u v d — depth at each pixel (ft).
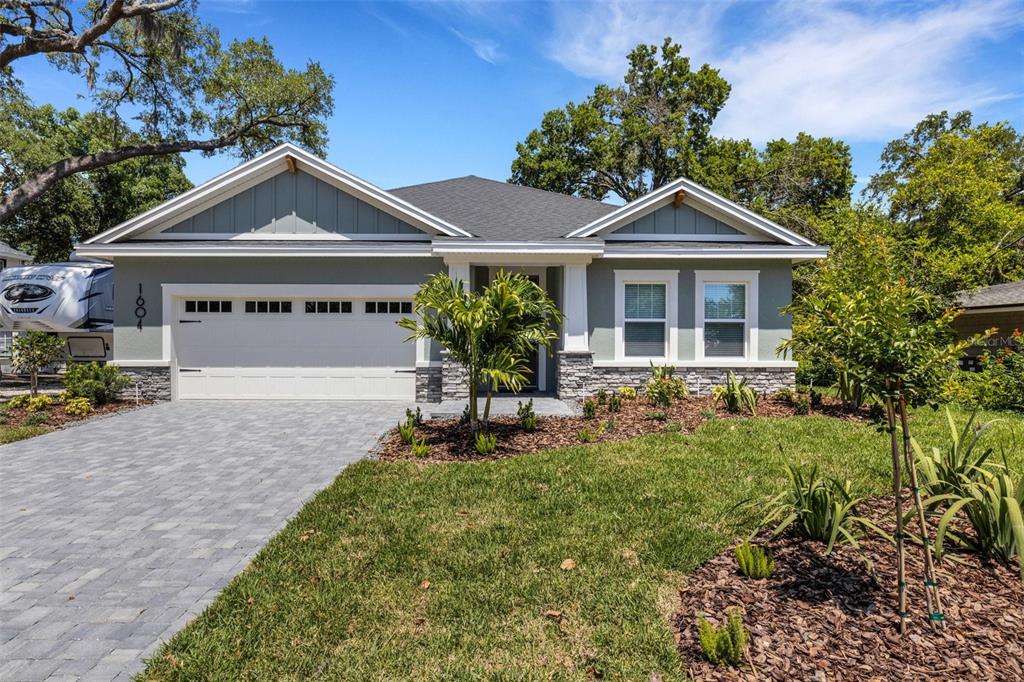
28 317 46.60
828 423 28.35
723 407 33.50
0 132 68.64
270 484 20.36
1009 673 9.00
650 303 40.50
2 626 11.06
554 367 41.16
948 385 10.84
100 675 9.54
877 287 11.27
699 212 41.16
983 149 68.03
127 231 38.83
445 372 38.24
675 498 17.60
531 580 12.61
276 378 39.52
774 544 13.84
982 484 13.28
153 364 38.86
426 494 18.48
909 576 11.96
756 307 40.09
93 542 15.16
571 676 9.39
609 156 97.14
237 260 39.04
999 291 59.57
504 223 44.21
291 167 39.55
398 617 11.23
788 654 9.60
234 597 11.98
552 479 19.81
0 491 19.63
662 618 11.02
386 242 39.73
